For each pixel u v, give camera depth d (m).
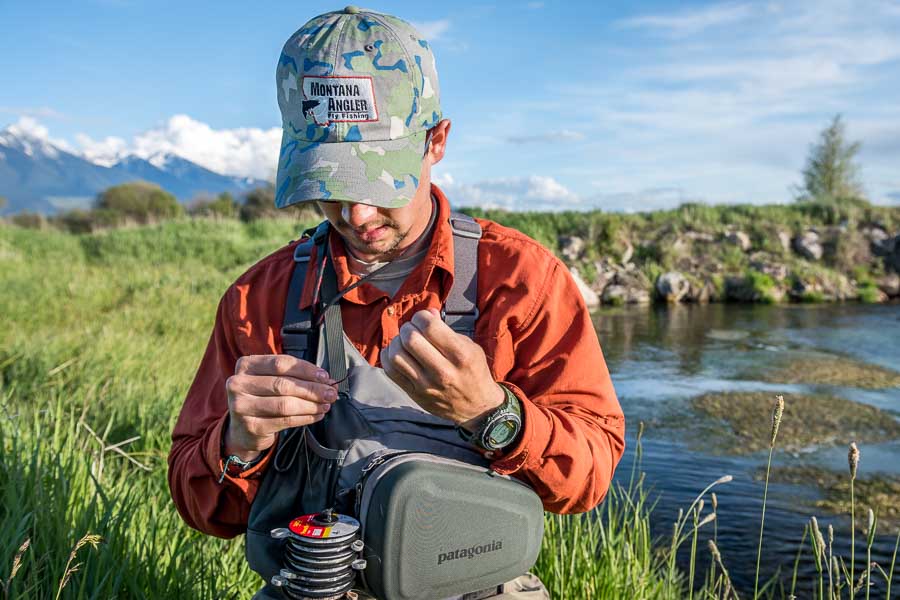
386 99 1.45
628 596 3.05
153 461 4.70
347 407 1.50
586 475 1.48
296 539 1.33
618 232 23.70
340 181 1.41
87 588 2.33
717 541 5.38
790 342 14.70
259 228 24.48
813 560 5.12
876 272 23.81
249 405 1.33
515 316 1.58
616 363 12.54
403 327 1.25
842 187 42.69
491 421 1.34
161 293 13.15
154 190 45.03
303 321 1.63
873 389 10.46
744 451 7.54
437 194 1.69
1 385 5.58
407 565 1.32
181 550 2.78
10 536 2.52
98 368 6.48
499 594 1.54
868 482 6.65
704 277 22.36
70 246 21.50
